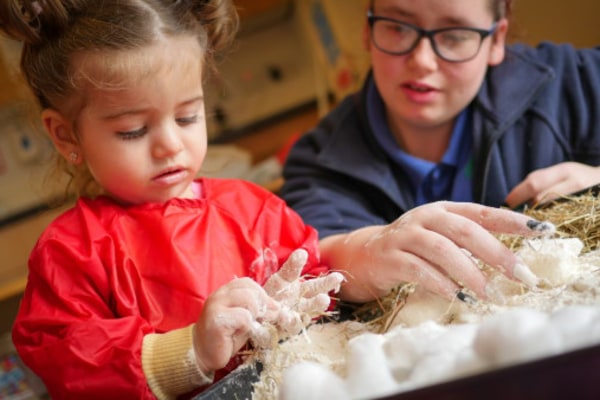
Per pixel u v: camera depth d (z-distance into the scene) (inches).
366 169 46.6
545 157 45.5
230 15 35.9
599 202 34.0
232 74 100.7
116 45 28.7
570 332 17.6
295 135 93.3
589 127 47.4
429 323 24.1
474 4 42.1
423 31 42.4
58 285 29.1
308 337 28.4
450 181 47.3
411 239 29.1
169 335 27.4
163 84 29.0
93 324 27.5
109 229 31.0
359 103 49.8
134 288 30.2
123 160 30.1
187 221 32.1
